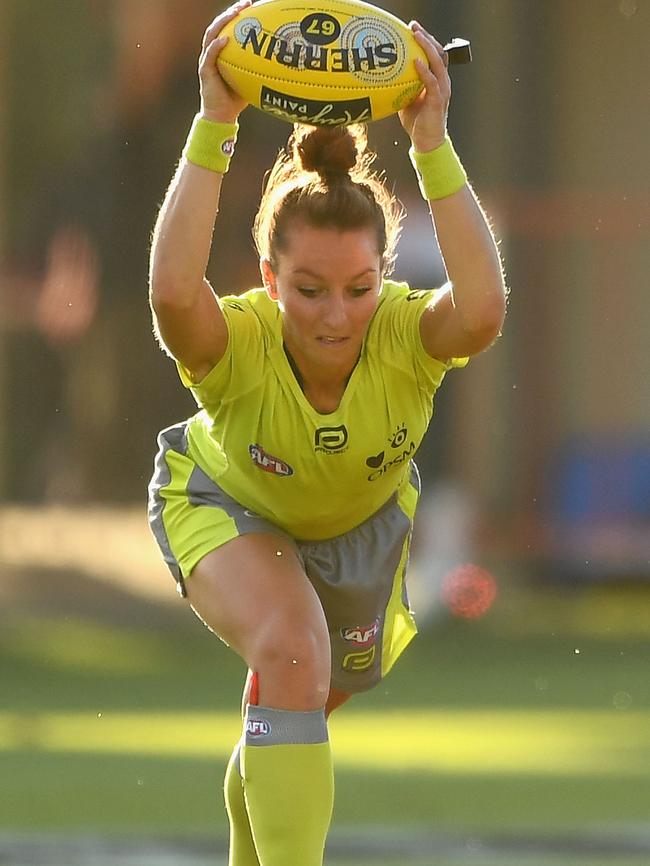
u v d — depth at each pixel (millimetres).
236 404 15945
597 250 61688
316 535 16875
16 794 27125
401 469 16766
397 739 33531
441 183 15391
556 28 65000
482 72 64750
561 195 62344
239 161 58594
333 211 15289
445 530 56969
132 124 63000
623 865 21703
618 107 65250
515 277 61688
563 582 58188
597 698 40000
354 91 14961
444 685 42469
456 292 15516
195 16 63531
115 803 26344
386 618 17531
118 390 61875
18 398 61750
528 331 61406
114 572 58125
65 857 22109
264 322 15938
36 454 61562
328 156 15648
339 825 24625
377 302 15672
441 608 54781
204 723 35781
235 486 16516
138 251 62188
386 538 17141
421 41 15188
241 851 17016
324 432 15820
